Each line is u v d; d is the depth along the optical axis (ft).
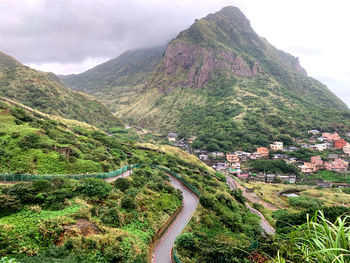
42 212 85.92
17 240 68.13
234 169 398.21
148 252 90.12
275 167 392.88
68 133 243.40
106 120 643.86
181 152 372.38
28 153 150.51
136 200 122.62
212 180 270.87
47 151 157.89
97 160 183.01
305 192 304.50
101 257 72.49
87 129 366.84
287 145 485.15
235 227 142.92
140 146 327.26
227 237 110.63
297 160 431.84
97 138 285.64
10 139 161.79
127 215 105.50
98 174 150.61
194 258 91.45
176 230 118.93
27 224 75.72
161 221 118.11
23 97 488.85
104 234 83.92
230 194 233.96
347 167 393.09
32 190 94.38
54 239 72.95
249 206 239.91
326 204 256.52
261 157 443.32
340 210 116.26
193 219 132.87
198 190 186.70
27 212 83.51
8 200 82.58
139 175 175.52
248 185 334.65
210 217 140.26
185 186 204.13
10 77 530.68
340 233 19.47
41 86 549.54
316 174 382.83
